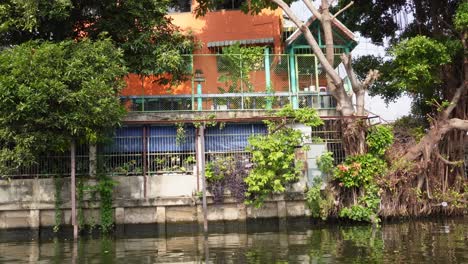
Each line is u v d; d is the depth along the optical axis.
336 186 15.11
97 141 14.05
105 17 15.08
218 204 14.81
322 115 16.39
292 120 15.33
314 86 16.83
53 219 14.23
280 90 16.64
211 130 15.51
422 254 9.65
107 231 14.20
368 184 14.99
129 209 14.51
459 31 16.45
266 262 9.20
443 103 16.64
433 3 18.12
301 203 15.05
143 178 14.74
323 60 15.74
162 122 14.98
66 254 10.79
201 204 14.65
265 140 14.79
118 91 13.85
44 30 14.67
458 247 10.42
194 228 14.63
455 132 17.14
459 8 15.84
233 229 14.73
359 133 15.42
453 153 17.12
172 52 14.62
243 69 16.41
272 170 14.65
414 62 15.38
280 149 14.68
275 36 19.64
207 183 14.72
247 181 14.49
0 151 12.87
